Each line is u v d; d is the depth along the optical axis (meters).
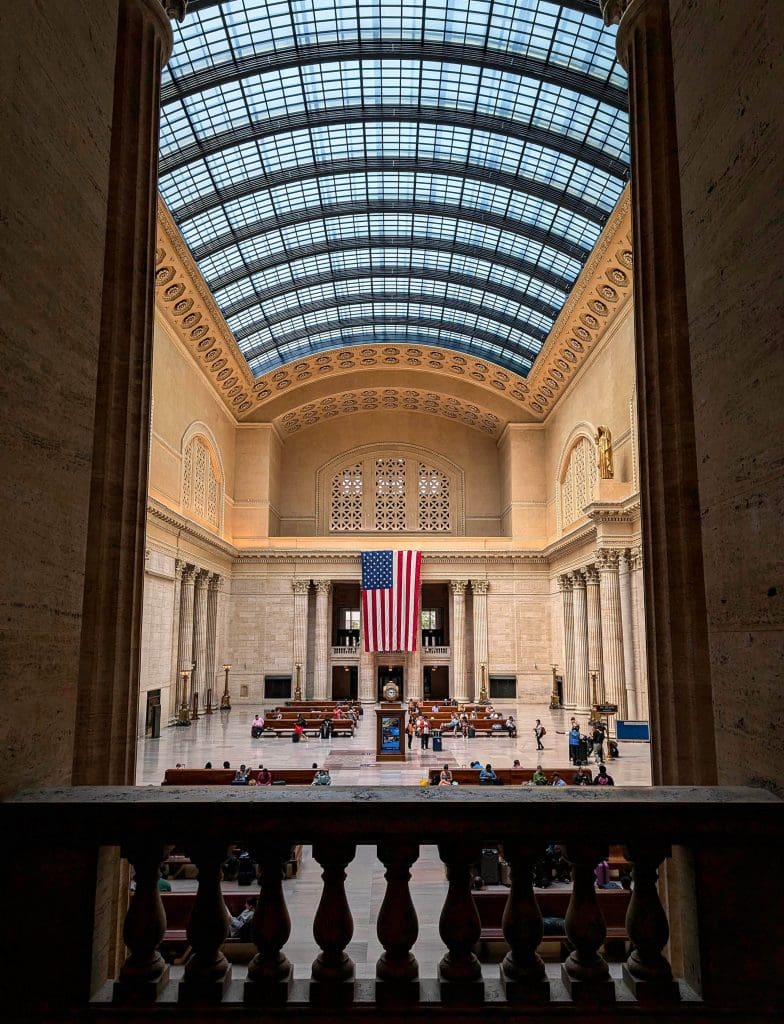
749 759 3.60
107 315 5.22
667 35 5.77
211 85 22.36
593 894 2.88
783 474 3.33
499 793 3.00
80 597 3.99
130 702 5.07
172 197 26.42
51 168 3.77
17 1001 2.75
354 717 33.16
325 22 21.52
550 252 30.48
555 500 40.03
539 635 41.84
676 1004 2.76
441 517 46.25
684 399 5.28
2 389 3.21
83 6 4.21
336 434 46.97
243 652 41.22
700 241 4.29
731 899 2.83
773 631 3.40
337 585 48.75
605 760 24.19
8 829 2.83
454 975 2.80
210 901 2.85
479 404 42.88
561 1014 2.74
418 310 38.25
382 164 27.41
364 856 11.95
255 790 3.07
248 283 33.03
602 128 23.69
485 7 21.00
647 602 5.32
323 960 2.82
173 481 30.28
